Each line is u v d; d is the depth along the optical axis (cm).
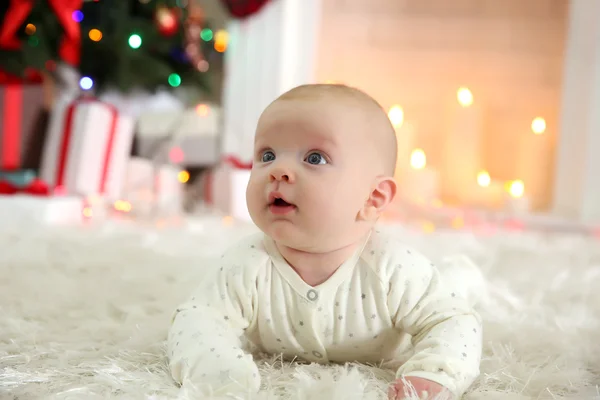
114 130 245
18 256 142
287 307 71
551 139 300
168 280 122
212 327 68
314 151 67
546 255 172
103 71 281
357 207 68
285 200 66
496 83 307
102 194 241
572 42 274
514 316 97
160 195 255
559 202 279
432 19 312
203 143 290
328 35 319
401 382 61
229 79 297
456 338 66
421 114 315
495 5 305
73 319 92
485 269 143
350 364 73
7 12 252
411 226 245
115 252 150
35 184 211
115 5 277
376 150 70
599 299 115
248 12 290
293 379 66
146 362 72
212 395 60
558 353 79
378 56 317
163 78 286
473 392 65
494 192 287
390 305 70
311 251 69
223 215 258
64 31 262
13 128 235
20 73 249
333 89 71
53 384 65
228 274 72
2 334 82
